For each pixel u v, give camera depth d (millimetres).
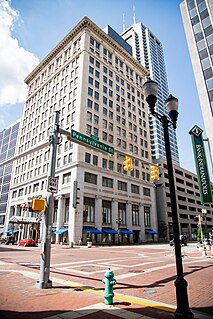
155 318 4582
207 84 25656
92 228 39375
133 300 5836
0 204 64250
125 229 46188
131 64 65125
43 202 7688
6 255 18156
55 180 8320
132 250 26344
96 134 45375
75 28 54031
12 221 41219
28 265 12297
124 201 47562
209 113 24484
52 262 14109
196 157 20500
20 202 54250
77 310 5039
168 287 7344
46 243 7449
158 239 56188
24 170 57281
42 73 63812
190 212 74188
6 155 70500
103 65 53750
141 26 144500
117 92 55562
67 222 39281
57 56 59000
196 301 5844
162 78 139500
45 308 5164
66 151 43750
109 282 5668
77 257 17531
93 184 41500
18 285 7348
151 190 56562
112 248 30656
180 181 75562
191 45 29031
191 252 21859
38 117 58125
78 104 44469
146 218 53344
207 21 27953
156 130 117438
